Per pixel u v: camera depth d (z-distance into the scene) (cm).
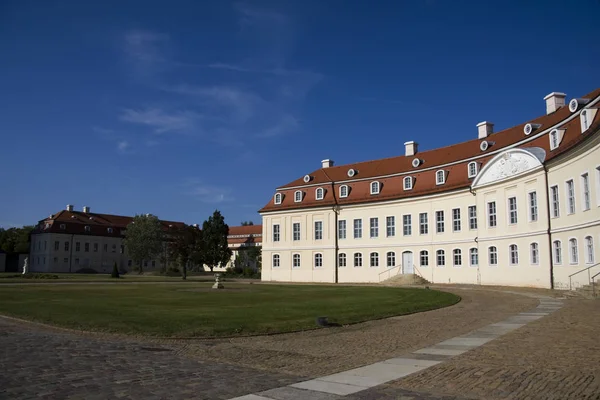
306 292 3875
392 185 6059
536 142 4288
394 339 1587
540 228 4016
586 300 2659
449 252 5284
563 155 3644
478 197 4916
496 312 2270
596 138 3162
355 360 1234
